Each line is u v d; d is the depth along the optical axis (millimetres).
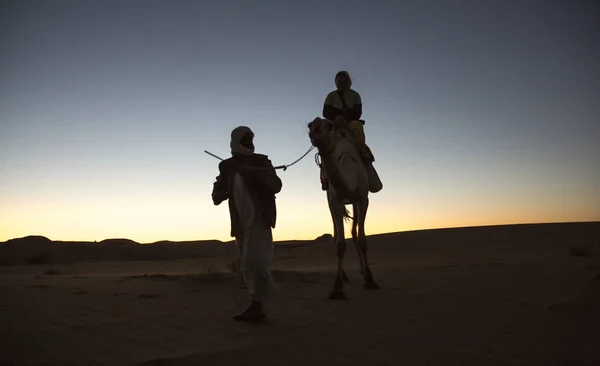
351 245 38344
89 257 50562
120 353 5391
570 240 31219
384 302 8320
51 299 8883
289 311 7672
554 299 7980
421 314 7195
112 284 11195
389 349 5445
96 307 8062
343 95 11258
